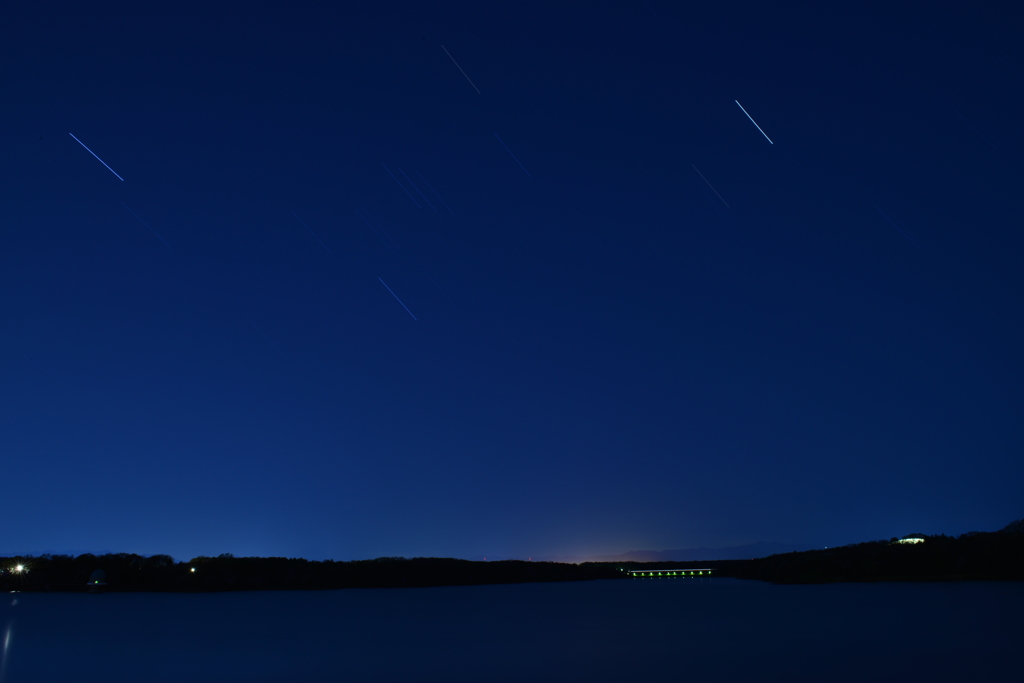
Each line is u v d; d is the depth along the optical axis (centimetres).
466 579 16450
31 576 10344
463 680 2512
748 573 16775
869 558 10506
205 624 5022
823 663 2661
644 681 2400
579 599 8844
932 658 2677
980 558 9112
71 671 2817
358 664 2950
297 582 12481
